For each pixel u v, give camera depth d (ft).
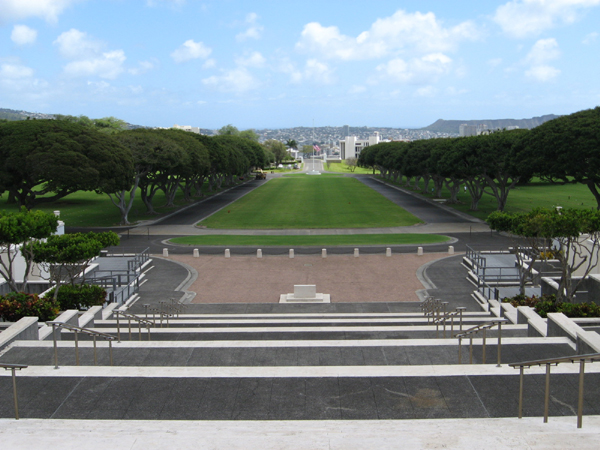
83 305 83.15
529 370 40.29
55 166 174.60
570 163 169.89
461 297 98.94
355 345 50.55
